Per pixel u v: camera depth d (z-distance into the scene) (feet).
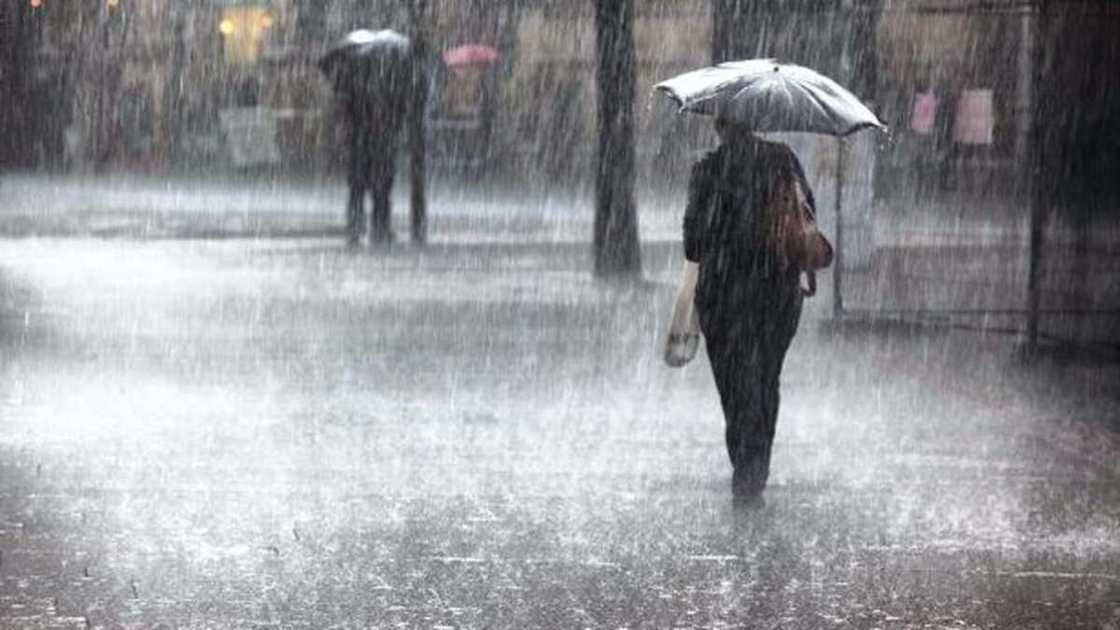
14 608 40.24
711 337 50.88
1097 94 90.58
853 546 46.83
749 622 39.88
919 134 152.35
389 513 50.01
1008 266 115.44
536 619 39.93
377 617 39.91
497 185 188.44
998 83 144.56
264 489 52.90
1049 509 51.39
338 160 196.24
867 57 95.55
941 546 46.91
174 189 187.93
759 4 94.73
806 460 58.23
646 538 47.42
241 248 128.57
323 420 64.03
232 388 70.59
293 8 198.90
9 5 201.77
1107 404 69.41
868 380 74.49
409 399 68.54
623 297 101.50
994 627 39.75
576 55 188.96
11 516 49.06
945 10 84.74
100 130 204.74
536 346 82.84
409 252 126.82
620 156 108.88
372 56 130.11
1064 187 97.25
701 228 50.55
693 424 64.23
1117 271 107.55
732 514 50.37
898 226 146.20
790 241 49.98
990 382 74.28
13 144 204.23
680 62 180.65
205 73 201.67
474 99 188.65
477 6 189.67
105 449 58.49
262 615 39.96
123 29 204.03
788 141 102.12
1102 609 41.19
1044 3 82.28
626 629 39.24
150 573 43.39
